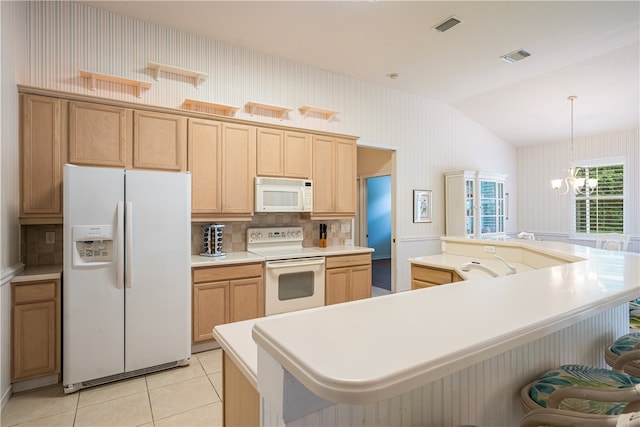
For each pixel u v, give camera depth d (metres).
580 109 5.07
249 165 3.36
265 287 3.21
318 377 0.45
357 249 3.90
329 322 0.66
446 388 0.88
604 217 5.71
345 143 4.06
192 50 3.36
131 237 2.41
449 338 0.57
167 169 2.92
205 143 3.12
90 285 2.29
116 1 2.83
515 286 0.99
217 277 2.94
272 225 3.85
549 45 3.54
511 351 1.06
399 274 4.87
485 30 3.24
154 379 2.45
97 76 2.86
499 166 6.42
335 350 0.52
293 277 3.37
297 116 3.99
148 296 2.48
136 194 2.44
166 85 3.24
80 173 2.25
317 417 0.65
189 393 2.26
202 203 3.09
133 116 2.79
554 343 1.22
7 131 2.21
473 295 0.88
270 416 0.66
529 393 1.01
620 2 2.81
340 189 4.01
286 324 0.65
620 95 4.58
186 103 3.32
